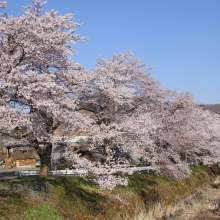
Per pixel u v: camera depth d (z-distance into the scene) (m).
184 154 32.38
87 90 18.45
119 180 16.11
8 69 12.71
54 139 15.84
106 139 17.59
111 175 15.91
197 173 32.12
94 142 17.08
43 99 13.20
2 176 22.95
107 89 17.80
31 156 35.97
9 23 12.34
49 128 16.50
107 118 19.62
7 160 34.28
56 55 14.97
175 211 18.58
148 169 27.14
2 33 12.85
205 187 28.53
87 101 18.27
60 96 14.34
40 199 15.43
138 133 17.00
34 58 14.01
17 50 13.76
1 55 12.94
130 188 21.25
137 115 21.03
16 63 13.39
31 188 16.12
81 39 15.65
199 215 17.22
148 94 22.98
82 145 24.86
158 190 23.28
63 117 14.27
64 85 15.45
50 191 16.61
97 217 16.36
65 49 14.88
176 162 25.47
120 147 19.33
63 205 15.98
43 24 13.41
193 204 20.12
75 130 17.62
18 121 12.16
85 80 16.98
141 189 21.86
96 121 19.91
